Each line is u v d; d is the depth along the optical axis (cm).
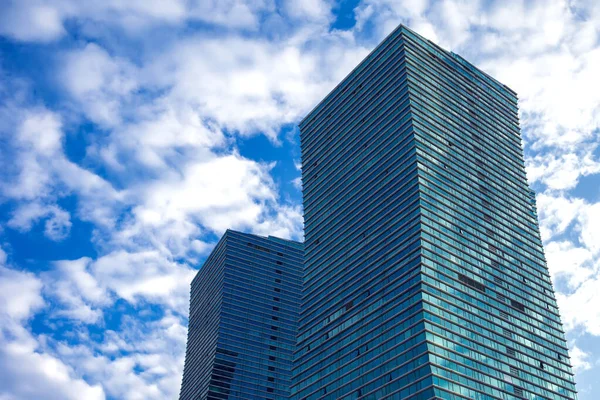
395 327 14225
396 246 15525
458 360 13525
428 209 15600
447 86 19225
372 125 18612
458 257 15538
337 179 19238
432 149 17025
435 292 14262
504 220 18025
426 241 14938
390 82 18588
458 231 16088
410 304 14125
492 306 15600
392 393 13388
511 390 14350
